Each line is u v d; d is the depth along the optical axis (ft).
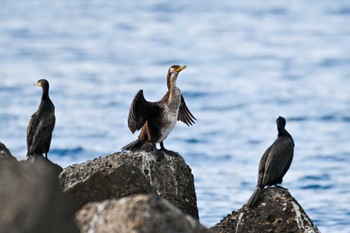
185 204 55.57
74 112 155.33
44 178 43.24
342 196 96.22
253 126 144.56
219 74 200.64
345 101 167.94
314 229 52.24
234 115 154.71
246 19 291.79
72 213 42.52
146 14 304.50
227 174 106.93
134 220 39.29
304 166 113.29
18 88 178.40
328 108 160.97
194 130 138.41
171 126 59.26
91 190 48.52
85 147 127.95
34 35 260.21
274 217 52.65
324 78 194.18
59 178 53.11
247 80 192.44
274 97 172.65
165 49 237.25
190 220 41.19
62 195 43.42
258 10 312.09
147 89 180.24
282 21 287.89
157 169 55.42
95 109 158.51
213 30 270.67
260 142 131.75
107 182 48.60
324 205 91.66
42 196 42.22
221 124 145.59
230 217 53.31
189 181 56.24
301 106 163.32
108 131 139.13
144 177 49.90
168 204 40.22
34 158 55.16
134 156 55.36
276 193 53.72
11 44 243.81
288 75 198.80
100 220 40.86
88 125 143.64
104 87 181.27
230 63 216.13
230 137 135.23
